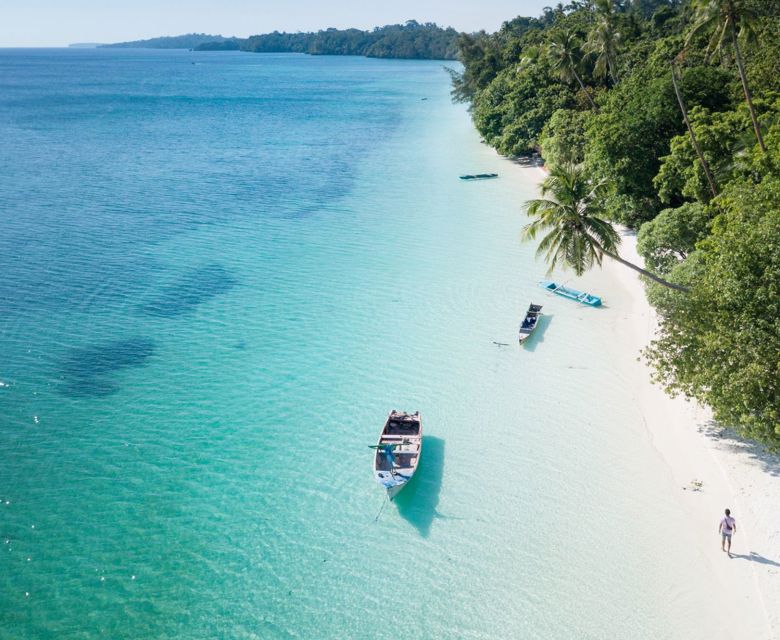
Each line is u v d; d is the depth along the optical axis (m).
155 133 125.25
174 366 38.66
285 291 49.00
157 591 23.34
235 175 88.69
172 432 32.53
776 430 23.41
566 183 32.50
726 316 26.83
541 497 27.45
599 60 75.94
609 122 54.28
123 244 59.50
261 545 25.38
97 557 24.83
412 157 101.44
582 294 46.25
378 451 29.23
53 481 29.03
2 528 26.22
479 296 47.16
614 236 33.62
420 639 21.25
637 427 31.83
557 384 35.78
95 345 41.00
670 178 47.69
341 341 41.22
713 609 21.77
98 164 94.75
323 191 79.44
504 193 77.06
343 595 23.06
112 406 34.81
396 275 51.62
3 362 38.84
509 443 31.02
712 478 27.67
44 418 33.62
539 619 21.83
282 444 31.53
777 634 20.52
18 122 137.75
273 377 37.38
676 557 24.02
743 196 31.83
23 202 72.75
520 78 96.56
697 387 27.44
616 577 23.34
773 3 73.81
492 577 23.58
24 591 23.33
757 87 52.47
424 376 36.94
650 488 27.64
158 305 46.69
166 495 28.17
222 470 29.73
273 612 22.45
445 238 60.34
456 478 28.77
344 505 27.44
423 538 25.53
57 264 54.31
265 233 62.75
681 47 66.00
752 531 24.53
